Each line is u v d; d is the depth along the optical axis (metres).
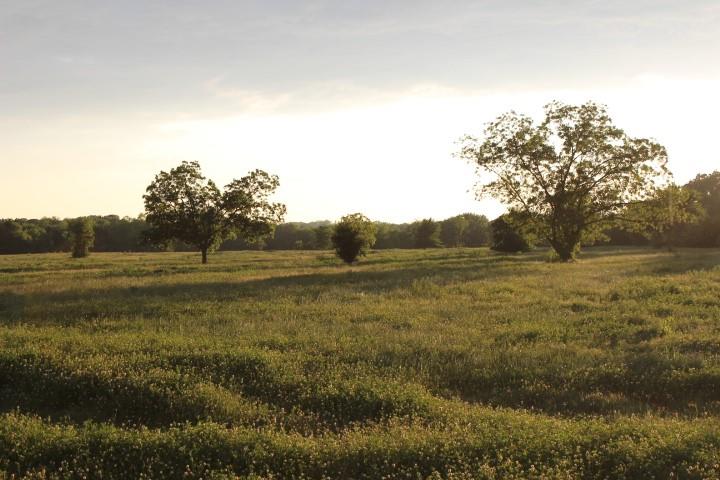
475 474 5.54
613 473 5.63
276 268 40.03
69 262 55.84
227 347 10.77
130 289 23.36
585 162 42.12
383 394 7.96
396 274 28.89
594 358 10.34
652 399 8.49
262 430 6.93
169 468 5.96
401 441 6.28
